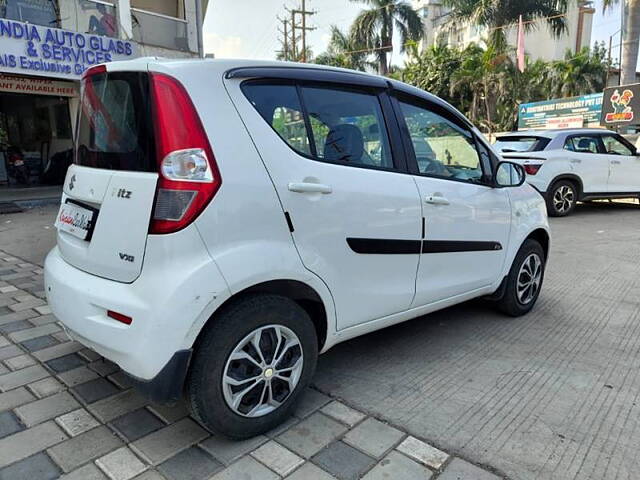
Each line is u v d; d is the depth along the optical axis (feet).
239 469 7.11
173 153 6.77
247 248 7.16
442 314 13.67
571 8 90.94
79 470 7.05
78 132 8.77
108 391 9.16
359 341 11.76
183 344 6.69
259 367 7.61
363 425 8.22
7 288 15.21
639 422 8.40
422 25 107.86
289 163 7.79
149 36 43.57
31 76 36.96
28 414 8.41
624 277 17.39
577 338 11.99
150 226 6.74
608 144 32.76
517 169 12.60
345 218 8.41
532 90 91.15
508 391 9.39
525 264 13.21
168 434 7.89
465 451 7.55
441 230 10.30
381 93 9.68
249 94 7.65
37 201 34.60
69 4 37.93
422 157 10.22
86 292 7.33
